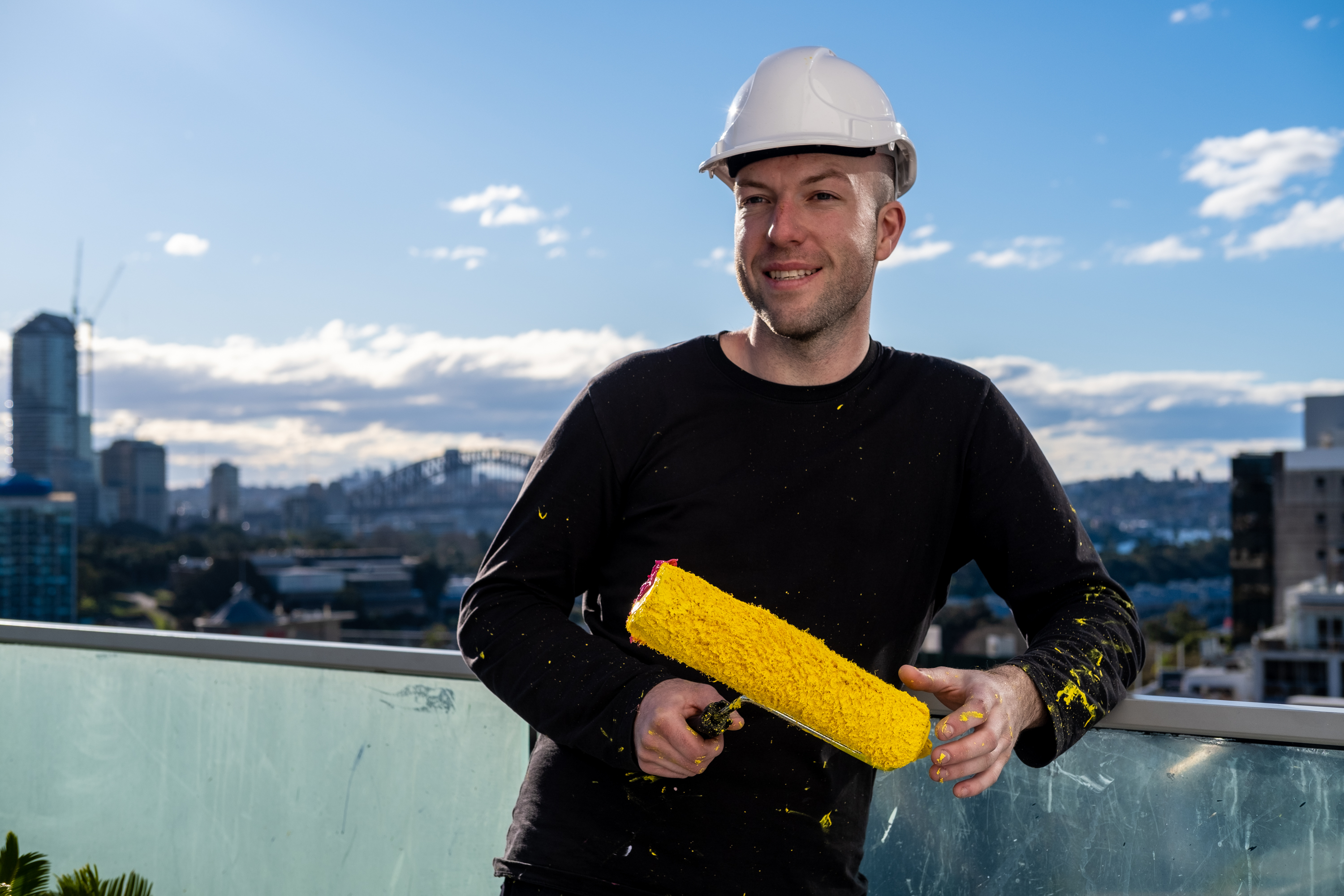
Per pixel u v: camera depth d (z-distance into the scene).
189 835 1.50
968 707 0.75
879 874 1.15
